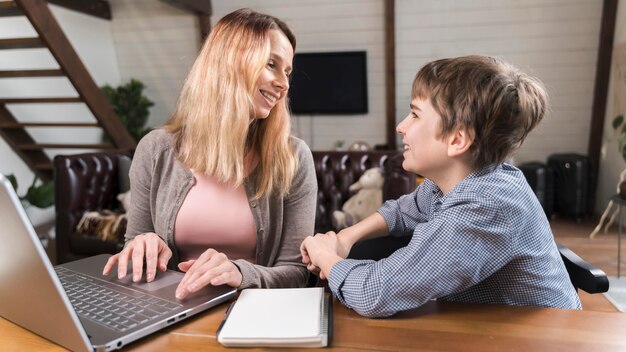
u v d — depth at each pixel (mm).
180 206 1151
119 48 5473
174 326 692
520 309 723
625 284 2562
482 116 707
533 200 786
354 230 1019
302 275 1101
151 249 914
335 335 654
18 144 3783
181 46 5352
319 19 4980
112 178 3242
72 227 2930
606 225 3705
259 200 1165
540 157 4691
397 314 717
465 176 771
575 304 879
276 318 679
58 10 4527
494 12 4559
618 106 3963
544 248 794
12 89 3795
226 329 646
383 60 4930
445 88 725
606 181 4246
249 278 874
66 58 3008
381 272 710
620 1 4035
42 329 638
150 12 5301
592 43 4359
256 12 1099
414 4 4727
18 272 568
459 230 693
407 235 1091
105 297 764
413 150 784
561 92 4527
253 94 1054
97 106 3311
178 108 1211
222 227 1158
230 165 1081
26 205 3697
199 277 796
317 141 5289
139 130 5043
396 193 2637
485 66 728
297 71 5062
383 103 5035
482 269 714
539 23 4465
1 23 3732
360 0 4844
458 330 658
